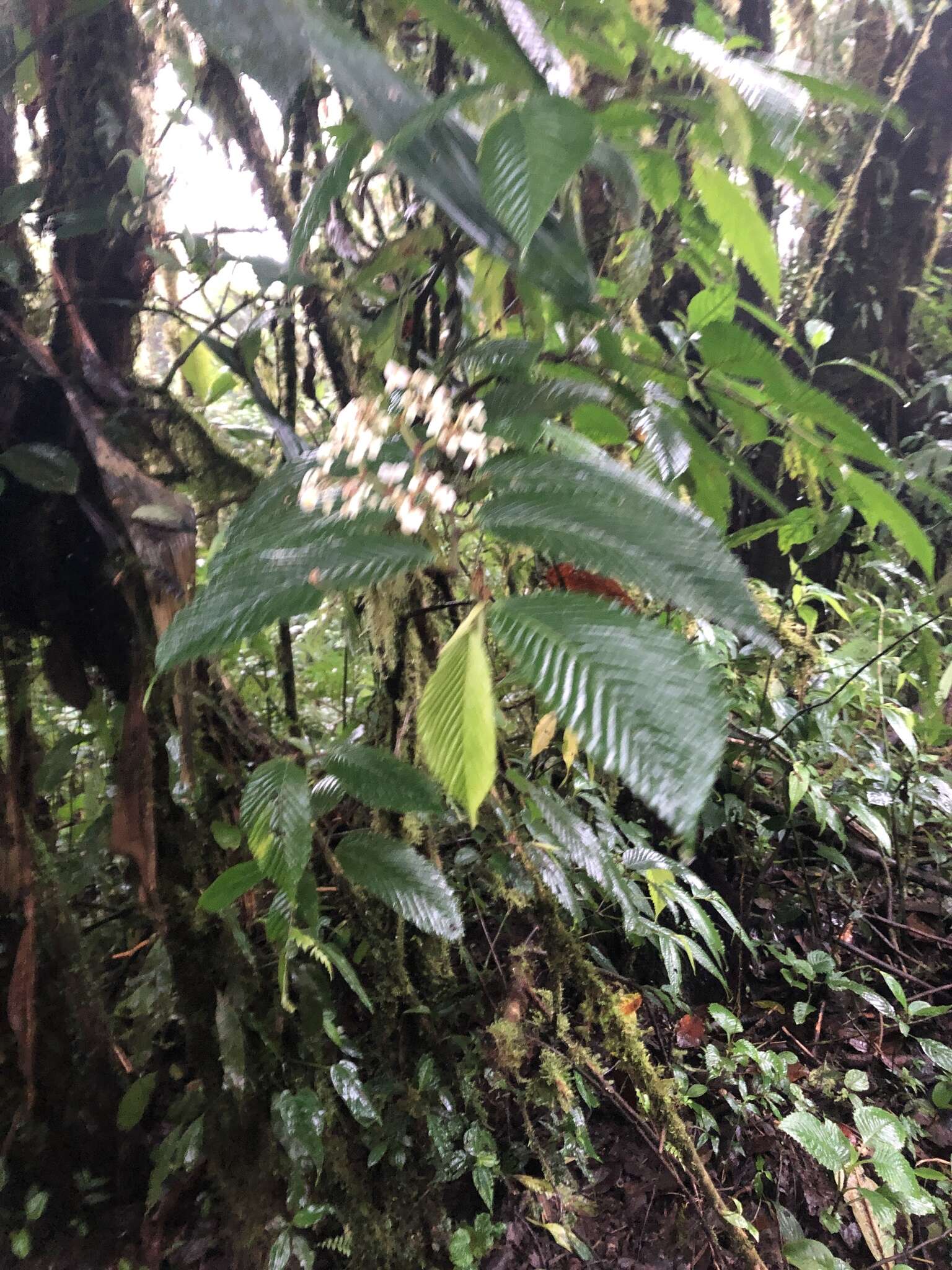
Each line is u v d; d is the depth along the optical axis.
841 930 2.14
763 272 1.06
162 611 0.99
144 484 0.93
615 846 1.76
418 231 1.14
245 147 1.34
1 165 1.18
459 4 1.07
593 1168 1.61
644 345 1.22
